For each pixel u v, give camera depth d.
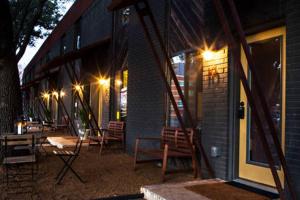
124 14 9.59
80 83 12.09
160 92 7.20
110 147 9.48
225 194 4.18
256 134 4.68
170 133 6.45
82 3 13.32
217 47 5.22
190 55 6.41
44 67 11.53
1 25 7.18
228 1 3.42
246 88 3.54
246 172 4.77
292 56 3.87
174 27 6.88
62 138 9.55
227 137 4.96
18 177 5.88
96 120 11.02
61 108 17.25
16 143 5.94
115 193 4.82
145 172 6.23
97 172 6.25
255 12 4.53
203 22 5.75
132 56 8.60
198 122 6.10
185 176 5.74
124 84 9.52
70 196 4.69
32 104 29.42
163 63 7.10
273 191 4.23
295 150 3.80
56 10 17.50
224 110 5.03
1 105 7.32
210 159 5.31
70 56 10.06
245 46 3.42
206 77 5.48
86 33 13.41
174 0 6.90
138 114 8.14
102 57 10.96
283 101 4.16
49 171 6.37
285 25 4.17
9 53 7.38
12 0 10.66
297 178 3.76
